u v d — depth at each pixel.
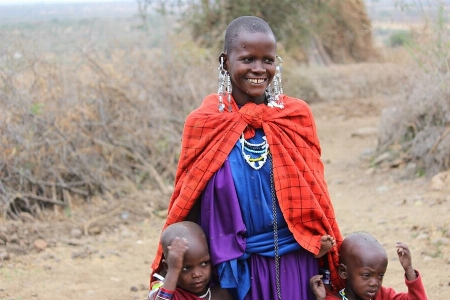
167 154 10.15
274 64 3.80
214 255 3.74
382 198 8.83
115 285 6.25
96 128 9.66
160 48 11.43
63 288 6.15
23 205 8.47
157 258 4.02
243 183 3.74
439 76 9.88
